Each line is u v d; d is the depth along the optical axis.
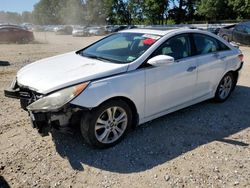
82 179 3.24
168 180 3.25
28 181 3.19
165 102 4.44
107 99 3.67
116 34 5.10
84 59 4.38
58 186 3.12
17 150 3.76
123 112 3.92
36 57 11.91
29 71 4.13
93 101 3.53
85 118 3.60
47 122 3.48
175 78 4.45
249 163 3.59
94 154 3.72
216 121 4.82
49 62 4.42
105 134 3.80
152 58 4.05
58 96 3.41
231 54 5.58
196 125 4.64
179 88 4.58
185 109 5.30
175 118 4.89
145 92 4.08
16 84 4.11
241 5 41.94
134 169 3.44
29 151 3.75
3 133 4.21
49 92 3.47
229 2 44.34
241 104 5.67
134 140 4.09
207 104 5.62
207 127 4.58
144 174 3.35
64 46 17.88
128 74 3.88
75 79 3.57
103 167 3.46
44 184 3.14
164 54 4.34
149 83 4.09
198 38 5.00
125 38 4.73
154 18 55.12
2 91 6.18
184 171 3.41
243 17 44.00
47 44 19.83
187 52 4.76
